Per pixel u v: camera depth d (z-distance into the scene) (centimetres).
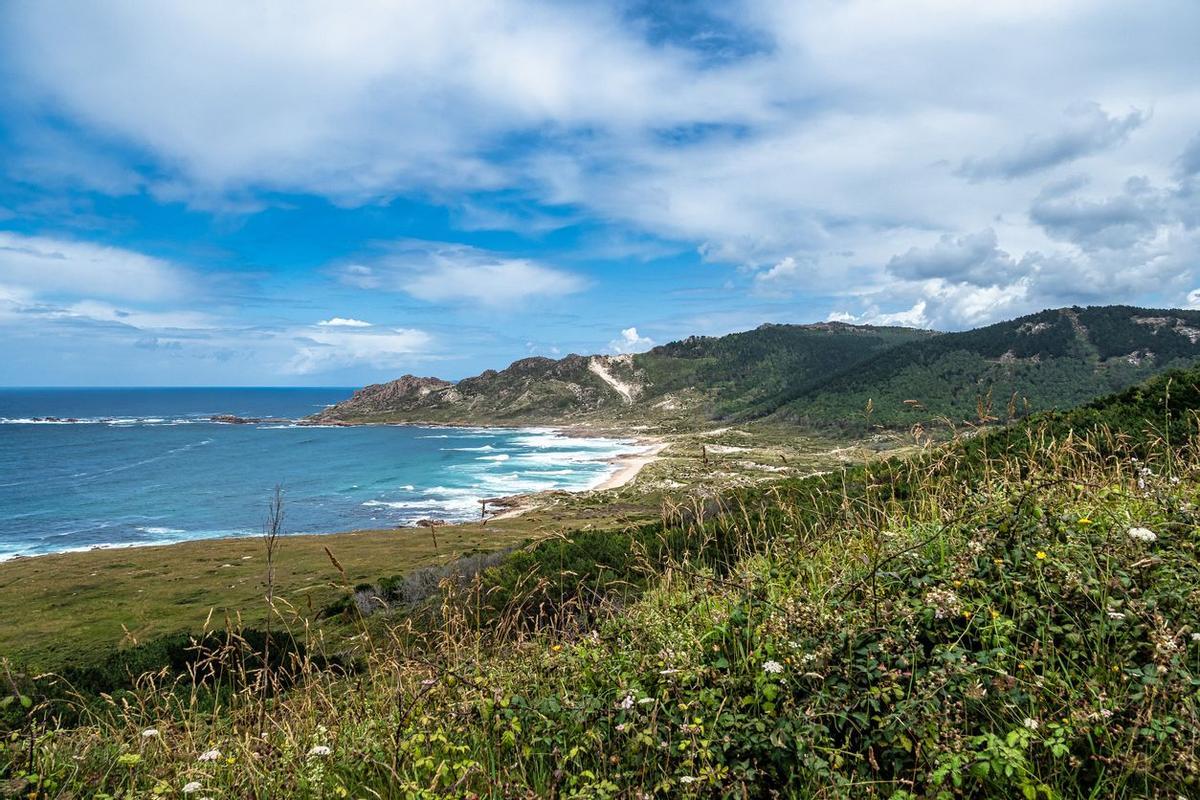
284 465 10938
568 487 8406
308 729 438
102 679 1117
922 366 17525
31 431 17475
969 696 292
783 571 512
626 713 338
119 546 5434
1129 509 441
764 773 293
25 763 394
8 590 3506
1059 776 271
